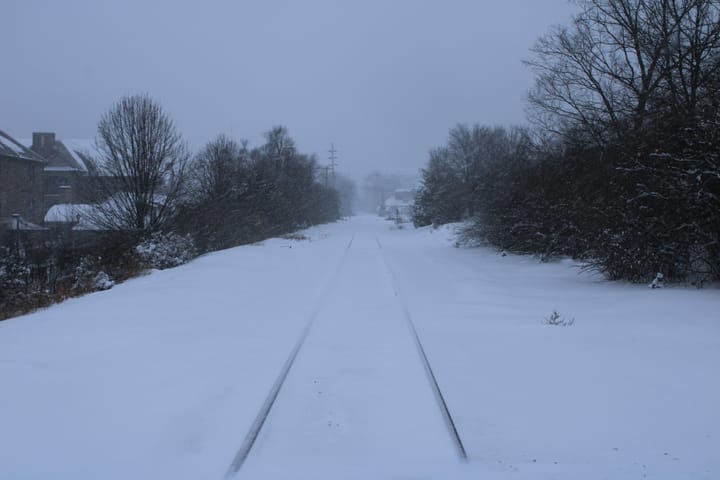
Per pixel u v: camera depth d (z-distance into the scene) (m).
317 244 31.73
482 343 7.78
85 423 4.94
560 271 16.53
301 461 4.24
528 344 7.65
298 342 7.93
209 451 4.42
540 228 20.72
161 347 7.49
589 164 18.39
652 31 18.58
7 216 44.88
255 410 5.26
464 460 4.22
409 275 16.62
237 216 29.16
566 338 7.93
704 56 16.98
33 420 5.00
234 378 6.23
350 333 8.54
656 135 13.34
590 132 20.38
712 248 11.89
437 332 8.58
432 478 3.95
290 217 44.50
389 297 12.24
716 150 11.55
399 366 6.68
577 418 4.96
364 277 16.02
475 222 27.20
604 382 5.90
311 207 60.06
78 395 5.60
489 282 14.74
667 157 12.20
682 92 16.56
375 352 7.36
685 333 7.99
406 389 5.83
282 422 4.98
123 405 5.36
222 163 31.61
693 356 6.77
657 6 18.12
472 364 6.72
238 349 7.51
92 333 8.15
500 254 22.91
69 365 6.56
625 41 19.73
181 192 24.27
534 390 5.71
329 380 6.16
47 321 8.98
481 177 29.81
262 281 14.50
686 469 4.02
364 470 4.08
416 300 12.02
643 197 12.70
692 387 5.67
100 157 23.20
